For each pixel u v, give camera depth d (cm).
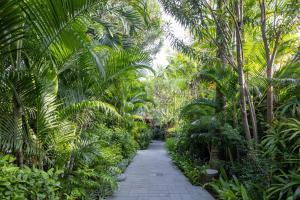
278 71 532
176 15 484
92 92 444
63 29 273
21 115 311
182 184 689
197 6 477
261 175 421
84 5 271
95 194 507
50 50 311
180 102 1466
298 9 474
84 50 341
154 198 552
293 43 556
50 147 355
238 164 562
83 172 414
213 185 523
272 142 409
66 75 423
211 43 571
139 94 1232
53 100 337
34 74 298
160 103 1798
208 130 673
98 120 638
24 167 298
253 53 576
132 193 592
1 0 216
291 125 382
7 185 223
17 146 301
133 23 476
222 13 514
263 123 518
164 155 1379
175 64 1254
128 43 682
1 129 294
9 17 229
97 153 442
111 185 517
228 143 612
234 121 608
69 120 410
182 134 867
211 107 698
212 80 635
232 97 588
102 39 603
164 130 2211
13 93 299
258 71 579
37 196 262
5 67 293
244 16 543
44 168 382
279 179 373
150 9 562
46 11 255
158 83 1714
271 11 526
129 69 458
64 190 387
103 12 495
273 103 532
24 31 257
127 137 1018
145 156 1335
